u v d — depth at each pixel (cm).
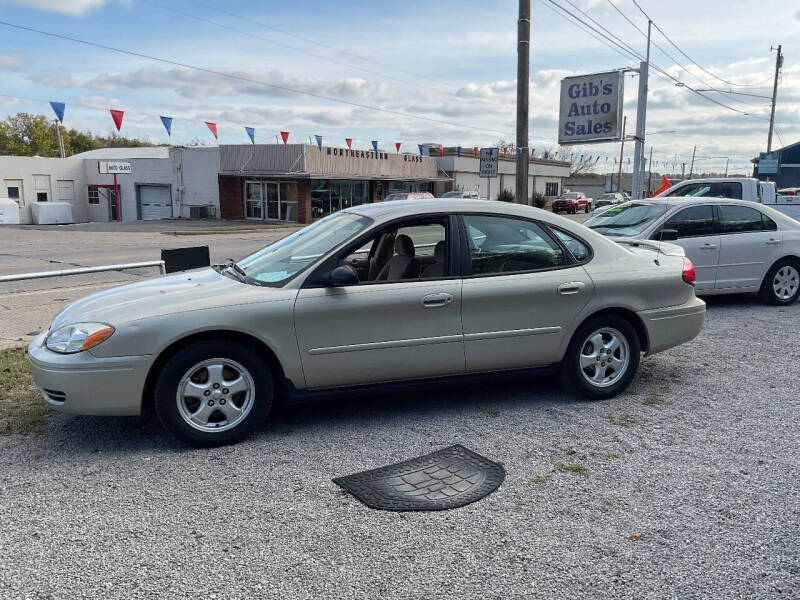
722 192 1277
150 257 1761
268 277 457
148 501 358
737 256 907
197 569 295
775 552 311
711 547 316
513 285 484
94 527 330
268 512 347
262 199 3953
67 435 451
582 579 290
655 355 673
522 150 1538
